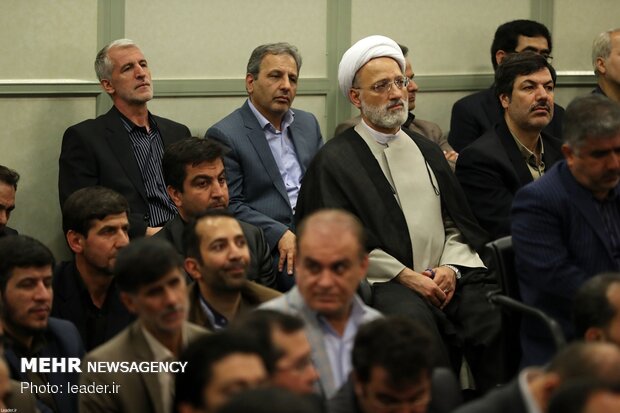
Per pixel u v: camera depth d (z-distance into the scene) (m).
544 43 7.71
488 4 8.15
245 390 2.54
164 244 4.22
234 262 4.73
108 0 7.17
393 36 7.93
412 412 3.53
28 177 7.05
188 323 4.39
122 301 4.73
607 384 2.82
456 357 5.99
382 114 6.24
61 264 5.38
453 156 7.27
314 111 7.77
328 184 6.18
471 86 8.14
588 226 4.98
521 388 3.34
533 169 6.61
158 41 7.33
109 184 6.62
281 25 7.62
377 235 6.09
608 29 8.49
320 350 4.20
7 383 3.46
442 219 6.34
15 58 6.96
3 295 4.55
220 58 7.48
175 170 5.77
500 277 5.17
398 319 3.61
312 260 4.19
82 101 7.16
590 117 4.85
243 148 6.73
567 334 4.96
